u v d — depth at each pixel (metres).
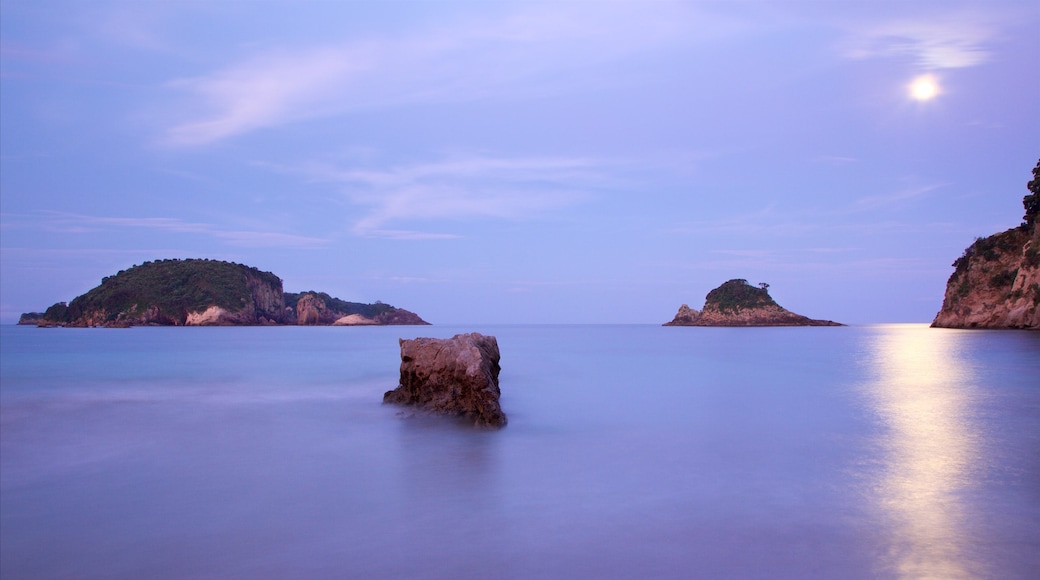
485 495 11.62
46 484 13.09
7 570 8.86
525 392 27.41
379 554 8.97
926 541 9.02
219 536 9.88
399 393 23.66
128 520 10.76
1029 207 92.56
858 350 59.28
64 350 64.94
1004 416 19.95
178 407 24.12
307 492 12.09
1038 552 8.58
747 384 30.16
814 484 11.99
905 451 14.84
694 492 11.56
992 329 91.00
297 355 56.47
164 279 189.75
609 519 10.16
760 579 7.87
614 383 31.11
